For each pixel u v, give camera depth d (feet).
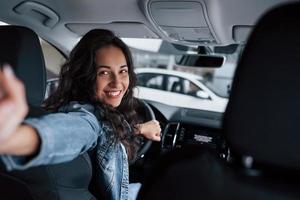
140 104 8.13
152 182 2.60
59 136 2.61
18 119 1.88
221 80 15.90
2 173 3.64
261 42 2.10
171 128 8.07
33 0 6.50
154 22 6.41
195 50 7.95
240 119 2.15
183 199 2.50
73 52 4.70
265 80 2.09
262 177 2.27
